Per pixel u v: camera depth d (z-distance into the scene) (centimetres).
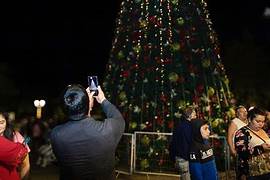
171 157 686
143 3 1071
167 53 1060
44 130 1748
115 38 1149
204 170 646
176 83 1057
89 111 340
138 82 1082
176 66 1069
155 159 1027
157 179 948
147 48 1070
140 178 962
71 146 323
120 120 339
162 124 1041
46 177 1062
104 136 325
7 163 399
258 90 3097
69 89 338
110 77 1165
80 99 330
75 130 325
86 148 322
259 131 517
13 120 499
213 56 1102
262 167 493
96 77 353
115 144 332
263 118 507
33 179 1026
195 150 645
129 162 1014
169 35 1062
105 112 345
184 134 655
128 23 1118
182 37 1075
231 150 636
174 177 968
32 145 1766
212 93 1039
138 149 1035
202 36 1100
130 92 1098
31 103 3130
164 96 1050
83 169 324
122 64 1112
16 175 419
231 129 643
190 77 1067
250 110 519
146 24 1062
